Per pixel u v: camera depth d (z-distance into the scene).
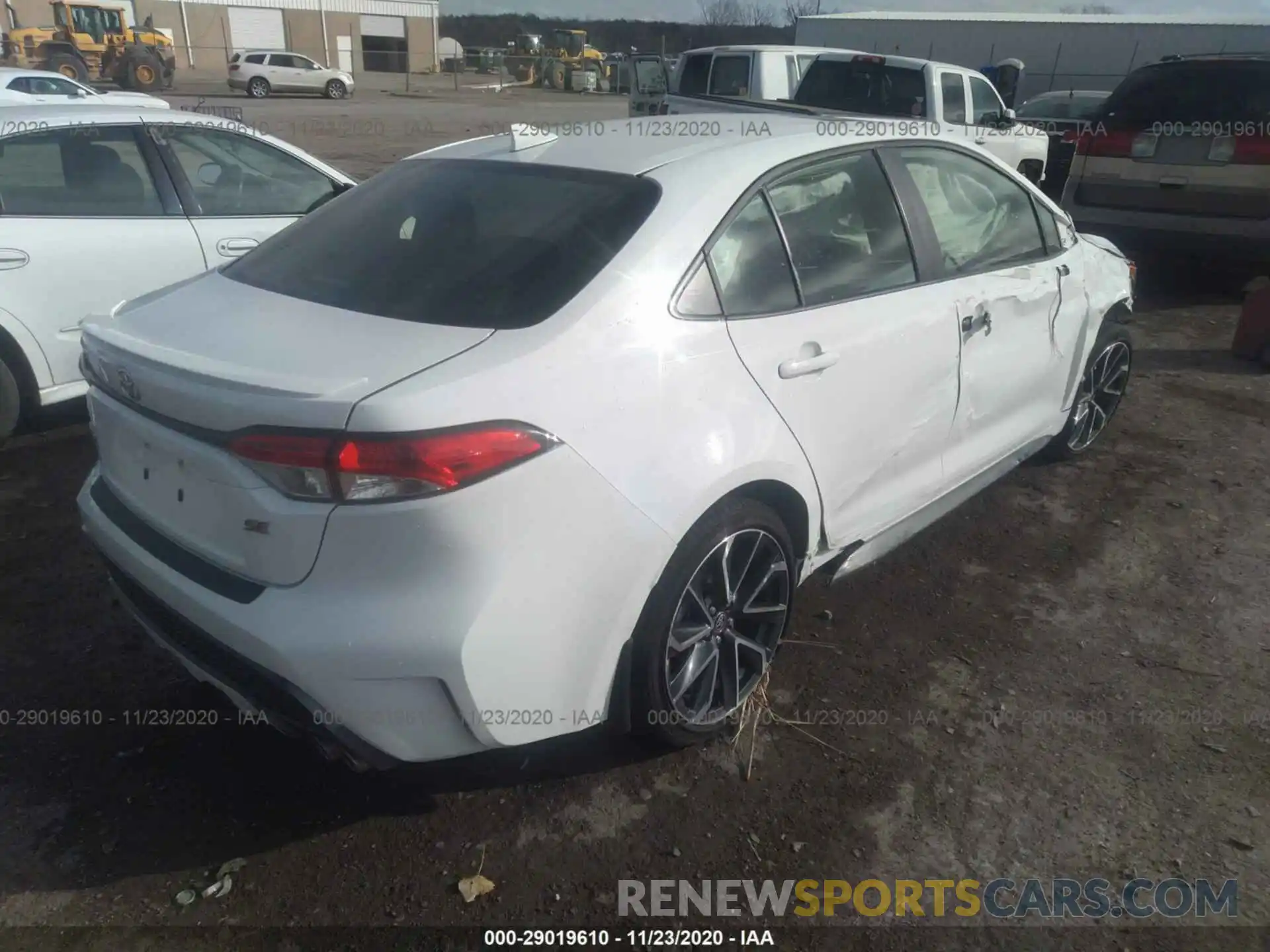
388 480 2.04
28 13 41.38
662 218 2.61
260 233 5.20
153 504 2.46
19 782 2.69
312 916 2.31
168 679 3.13
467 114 26.38
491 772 2.76
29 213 4.55
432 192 2.98
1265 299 6.38
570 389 2.27
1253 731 2.97
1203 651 3.36
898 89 10.34
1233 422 5.43
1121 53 23.55
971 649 3.35
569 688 2.37
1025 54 24.53
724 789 2.72
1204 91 7.67
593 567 2.31
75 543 3.92
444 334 2.33
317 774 2.75
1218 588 3.76
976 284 3.50
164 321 2.57
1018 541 4.08
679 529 2.45
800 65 12.27
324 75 32.88
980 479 3.94
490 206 2.80
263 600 2.19
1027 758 2.85
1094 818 2.64
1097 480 4.67
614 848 2.52
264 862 2.46
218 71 46.72
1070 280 4.12
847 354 2.93
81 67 31.34
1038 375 4.03
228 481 2.18
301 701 2.20
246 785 2.70
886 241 3.21
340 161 14.99
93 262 4.69
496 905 2.36
